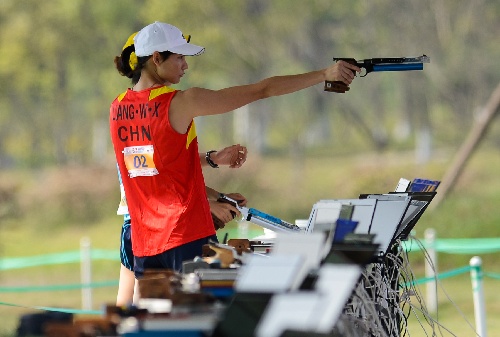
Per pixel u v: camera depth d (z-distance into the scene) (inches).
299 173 3368.6
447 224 2012.8
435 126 3939.5
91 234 2746.1
